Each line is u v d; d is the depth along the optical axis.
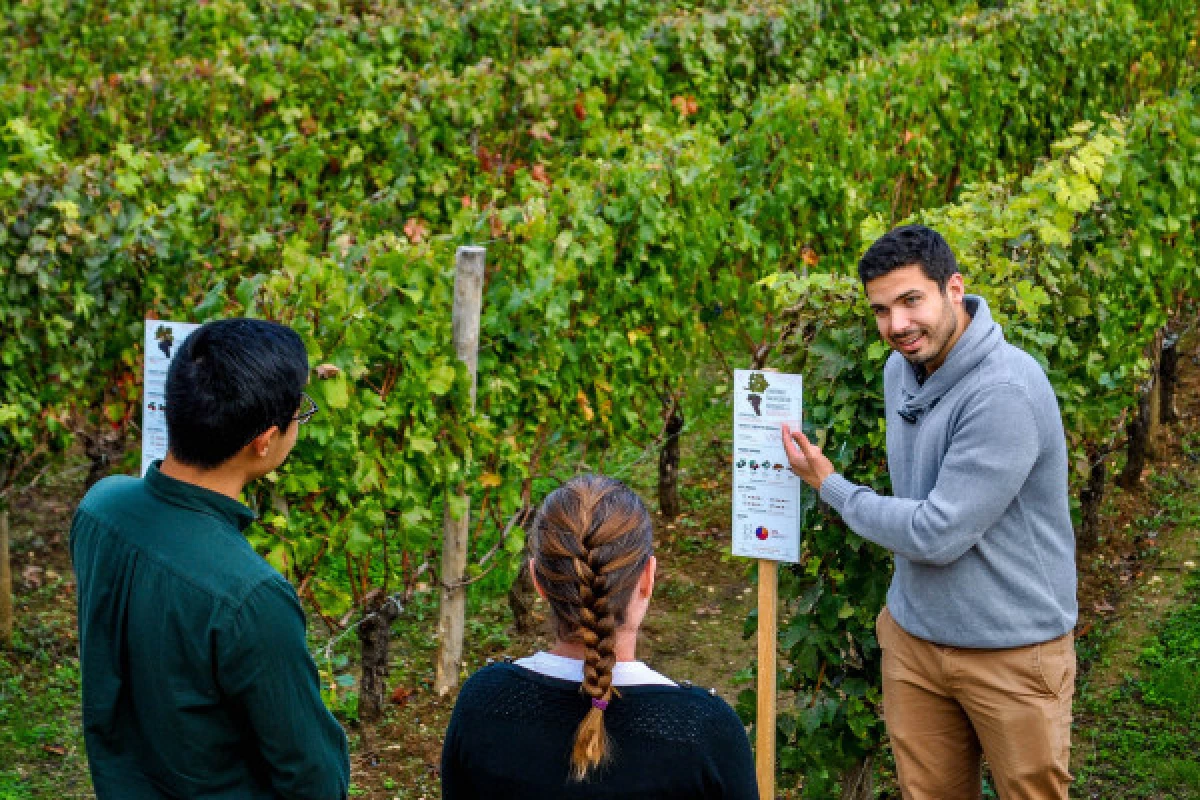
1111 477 6.93
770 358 3.97
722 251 6.26
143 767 2.21
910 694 3.26
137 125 7.63
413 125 7.68
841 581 3.89
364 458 4.61
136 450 5.43
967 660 3.08
